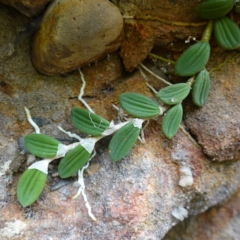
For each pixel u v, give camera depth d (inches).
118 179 16.8
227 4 16.4
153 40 17.2
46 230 16.2
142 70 17.7
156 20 16.9
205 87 17.1
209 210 20.1
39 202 16.4
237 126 17.3
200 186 17.6
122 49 17.2
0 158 16.3
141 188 16.8
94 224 16.4
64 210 16.5
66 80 17.3
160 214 17.0
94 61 17.1
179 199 17.4
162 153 17.3
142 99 16.7
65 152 16.5
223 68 17.7
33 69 16.9
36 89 17.0
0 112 16.6
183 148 17.4
